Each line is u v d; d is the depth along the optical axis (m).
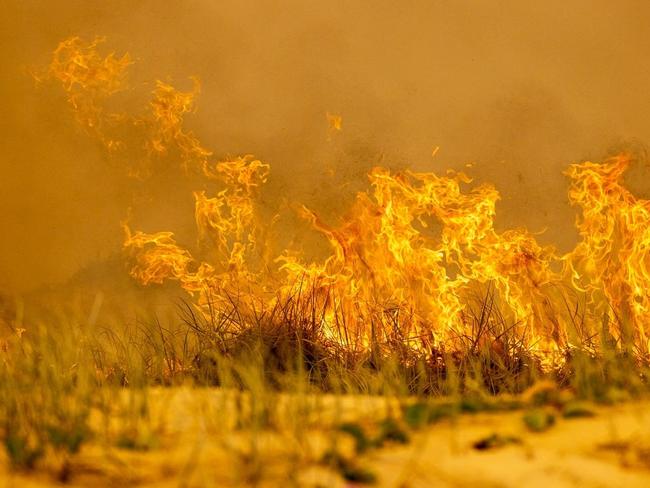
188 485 8.74
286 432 10.02
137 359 15.70
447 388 15.77
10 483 8.88
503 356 17.44
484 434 9.95
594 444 9.66
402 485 8.69
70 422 10.38
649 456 9.30
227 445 9.32
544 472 8.92
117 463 9.30
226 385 12.70
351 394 14.16
